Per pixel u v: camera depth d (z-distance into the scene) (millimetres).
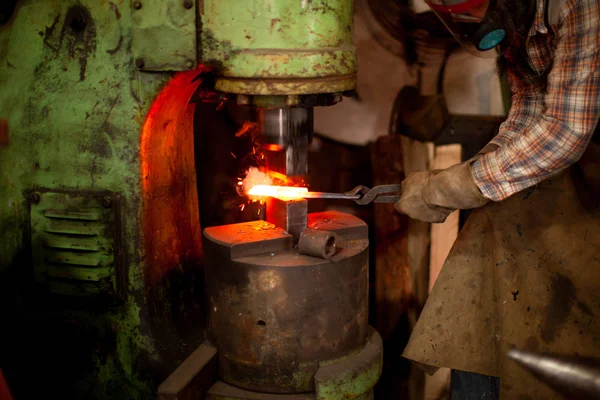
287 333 1322
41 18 1381
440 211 1387
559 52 1193
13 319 1507
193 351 1452
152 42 1286
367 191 1434
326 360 1361
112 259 1423
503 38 1242
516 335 1544
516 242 1555
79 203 1408
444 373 2217
